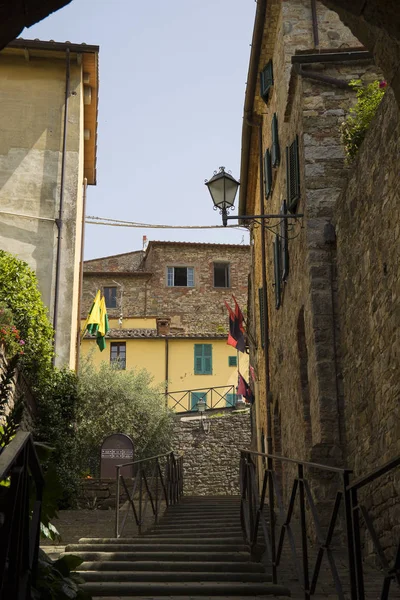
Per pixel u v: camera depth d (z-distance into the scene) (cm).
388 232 779
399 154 736
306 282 1102
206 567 733
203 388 3173
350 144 1019
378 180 819
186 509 1352
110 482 1456
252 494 811
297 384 1244
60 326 1554
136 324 3541
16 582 340
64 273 1595
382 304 804
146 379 2095
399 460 380
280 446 1612
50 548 908
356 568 461
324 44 1371
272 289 1627
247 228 2194
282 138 1384
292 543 611
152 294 3866
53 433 1369
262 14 1438
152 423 1962
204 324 3844
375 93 1013
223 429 2566
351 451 970
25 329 1298
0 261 1298
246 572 730
